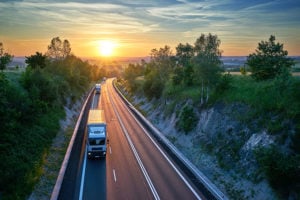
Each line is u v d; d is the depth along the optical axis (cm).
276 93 2984
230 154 2948
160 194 2459
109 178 2784
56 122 4462
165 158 3425
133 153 3591
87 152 3303
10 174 2311
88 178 2772
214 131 3519
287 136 2412
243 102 3388
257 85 3556
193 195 2452
